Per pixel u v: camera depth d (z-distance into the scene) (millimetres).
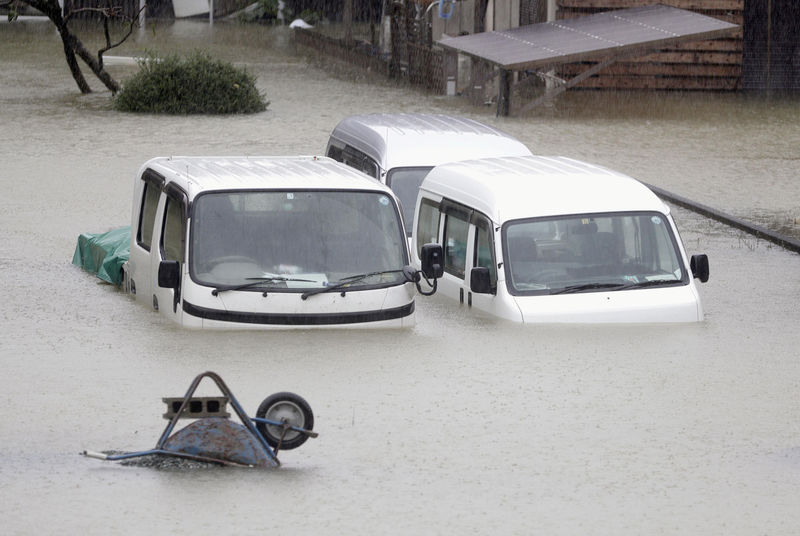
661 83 116688
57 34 153875
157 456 24062
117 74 119000
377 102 105625
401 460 24609
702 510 21906
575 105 106062
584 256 38781
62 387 29750
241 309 35562
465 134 50594
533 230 38906
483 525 21078
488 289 38344
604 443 25953
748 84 120312
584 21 107250
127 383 30156
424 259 37062
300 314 35750
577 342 35219
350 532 20594
